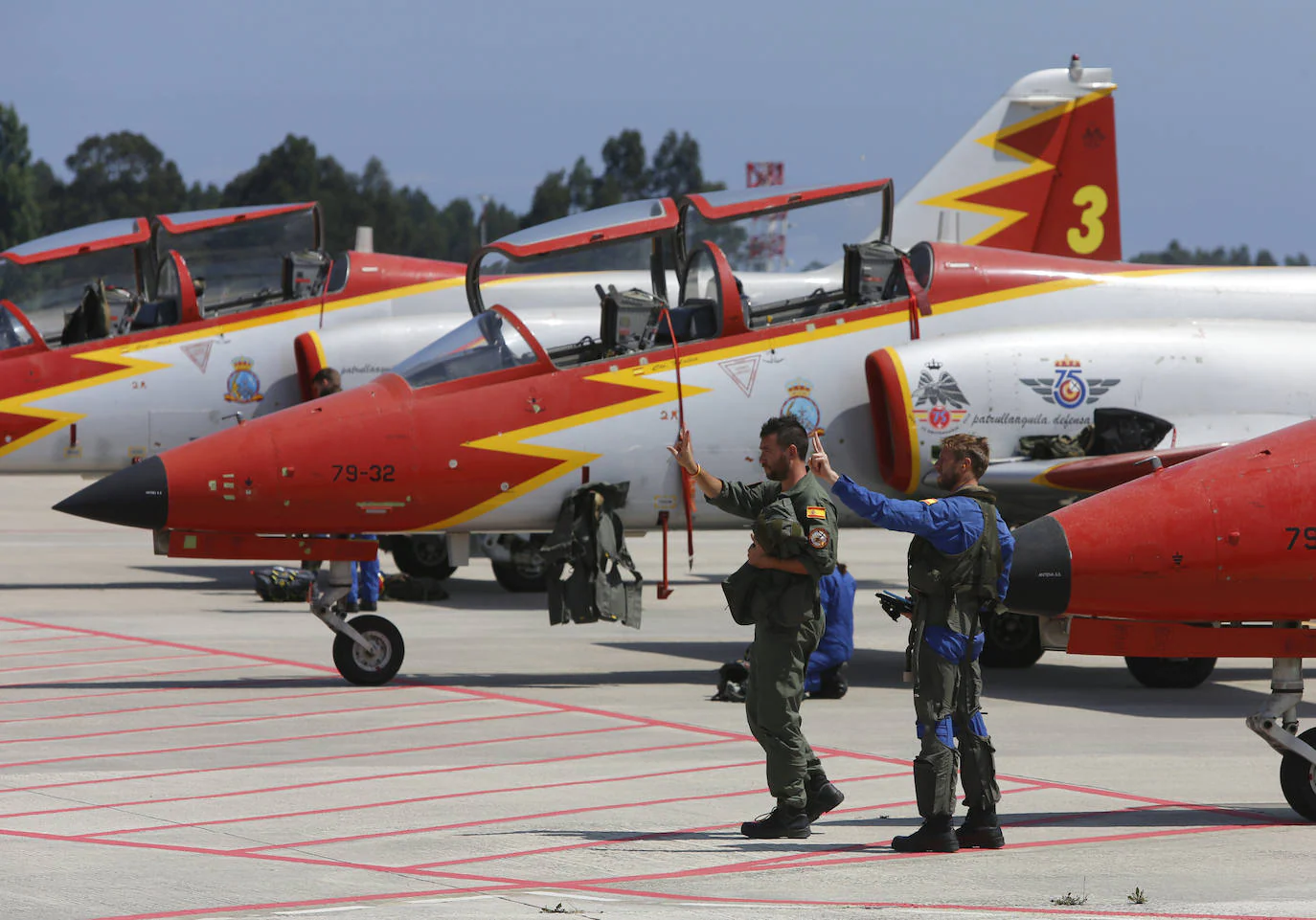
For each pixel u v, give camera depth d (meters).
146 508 35.00
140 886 19.12
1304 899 18.67
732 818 23.48
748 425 39.19
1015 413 39.66
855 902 18.48
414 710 33.09
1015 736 31.03
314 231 60.41
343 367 56.97
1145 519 23.86
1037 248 68.56
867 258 41.47
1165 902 18.52
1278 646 23.78
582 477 37.81
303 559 36.38
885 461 40.16
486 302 40.88
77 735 30.09
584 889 19.08
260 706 33.56
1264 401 40.69
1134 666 37.91
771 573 21.78
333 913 17.80
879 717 33.03
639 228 40.91
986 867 20.31
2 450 55.53
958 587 20.89
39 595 55.25
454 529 37.59
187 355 57.41
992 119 67.81
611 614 37.16
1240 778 26.75
